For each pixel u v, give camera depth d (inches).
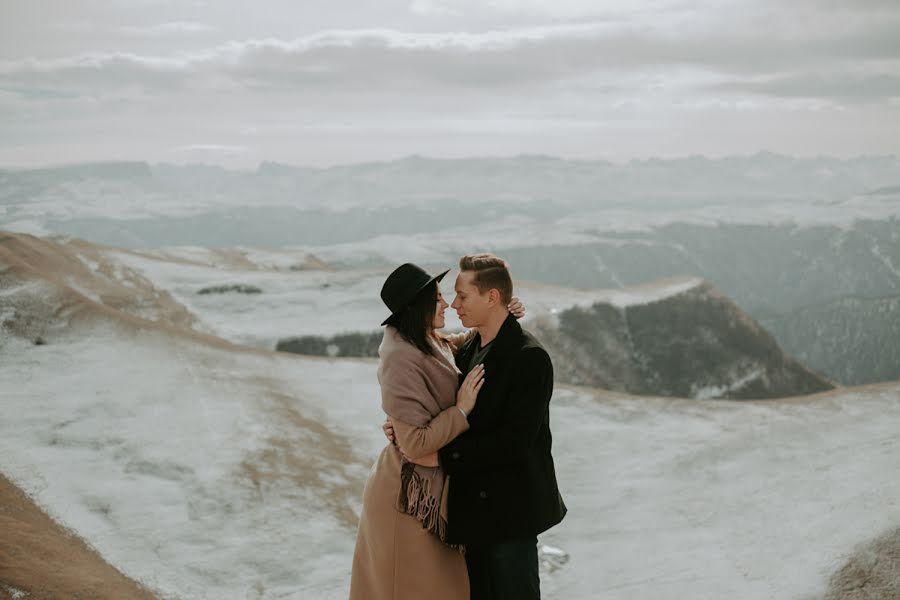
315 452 403.9
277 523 308.8
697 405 531.2
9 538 232.7
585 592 248.4
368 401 518.3
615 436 466.3
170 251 2645.2
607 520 326.3
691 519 313.6
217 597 247.0
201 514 310.2
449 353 147.6
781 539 267.9
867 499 294.4
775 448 405.4
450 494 137.3
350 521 320.8
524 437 131.3
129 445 379.6
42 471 340.2
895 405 483.5
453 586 139.1
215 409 448.1
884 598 204.5
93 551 265.9
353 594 146.6
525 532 135.6
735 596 222.7
